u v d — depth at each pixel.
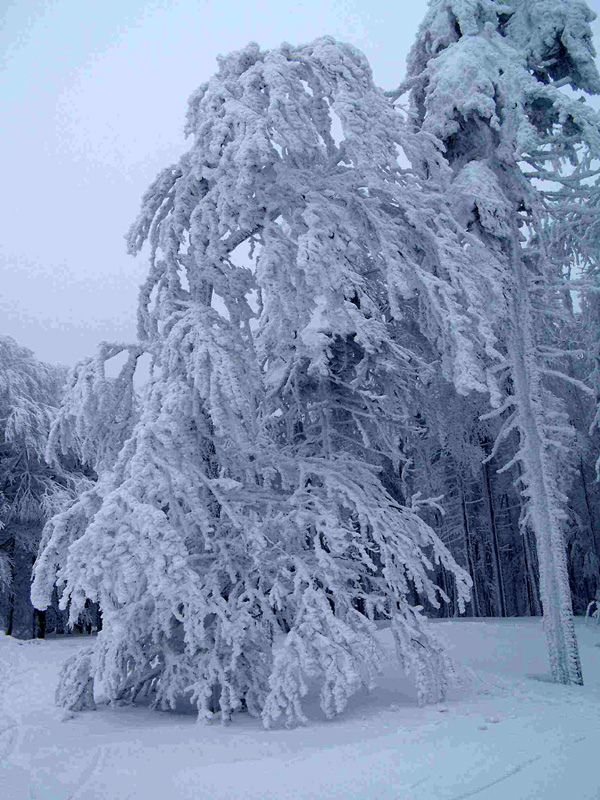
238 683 6.39
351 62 8.04
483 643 12.34
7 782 4.08
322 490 7.84
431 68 12.45
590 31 11.90
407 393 9.72
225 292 7.93
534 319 12.07
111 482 6.43
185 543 7.20
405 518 8.06
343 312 7.59
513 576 27.83
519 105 11.23
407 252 8.20
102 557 5.67
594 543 22.39
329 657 6.06
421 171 8.94
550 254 12.00
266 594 7.16
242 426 7.01
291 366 9.47
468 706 6.64
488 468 22.39
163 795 3.72
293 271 7.31
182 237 8.05
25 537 22.42
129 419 7.72
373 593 7.86
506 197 11.67
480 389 6.80
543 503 10.36
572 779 3.49
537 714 6.02
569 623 9.66
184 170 8.39
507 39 12.70
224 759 4.55
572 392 19.62
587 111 10.90
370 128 7.79
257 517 7.39
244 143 6.97
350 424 9.92
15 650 15.38
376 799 3.39
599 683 9.66
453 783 3.57
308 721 6.05
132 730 5.62
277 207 7.98
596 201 12.52
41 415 22.94
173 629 6.98
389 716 6.14
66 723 6.02
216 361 6.73
